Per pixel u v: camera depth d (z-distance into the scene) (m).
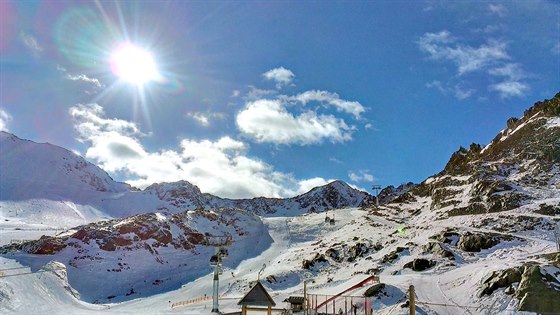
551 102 178.00
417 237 120.50
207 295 125.31
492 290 67.62
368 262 115.00
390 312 69.12
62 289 122.19
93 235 162.25
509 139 173.25
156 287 140.12
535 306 59.19
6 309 97.94
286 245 198.25
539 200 120.88
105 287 135.50
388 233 144.38
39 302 108.44
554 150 146.62
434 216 139.75
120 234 166.75
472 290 71.44
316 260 135.25
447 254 97.56
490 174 149.62
